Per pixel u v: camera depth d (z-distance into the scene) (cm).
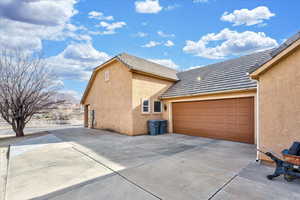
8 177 395
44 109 1279
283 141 426
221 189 323
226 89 812
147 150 647
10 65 1131
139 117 1066
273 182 352
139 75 1085
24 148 706
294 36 390
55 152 629
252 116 756
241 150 640
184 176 389
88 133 1167
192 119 1020
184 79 1296
